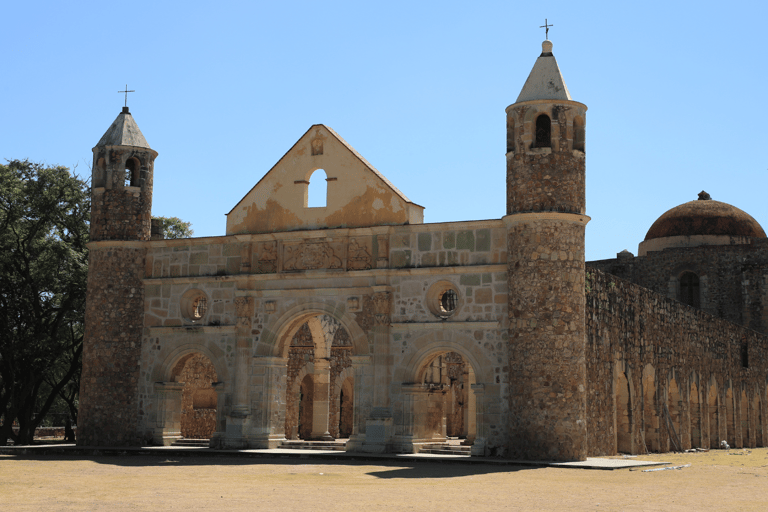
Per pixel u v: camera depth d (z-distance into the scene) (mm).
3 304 37469
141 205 32469
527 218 26734
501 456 26703
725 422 45719
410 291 28703
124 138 32656
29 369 37406
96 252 32188
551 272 26453
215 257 31375
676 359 38906
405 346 28547
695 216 55906
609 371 30656
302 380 42375
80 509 14539
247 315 30578
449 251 28344
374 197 29594
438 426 30000
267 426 30109
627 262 55812
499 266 27500
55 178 38406
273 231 30844
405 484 19234
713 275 53500
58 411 55219
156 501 15734
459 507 15203
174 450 29312
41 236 38438
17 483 19047
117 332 31703
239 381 30250
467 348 27672
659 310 37188
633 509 15172
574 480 20641
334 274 29562
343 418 44156
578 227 27031
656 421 35375
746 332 50156
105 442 31141
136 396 31578
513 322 26797
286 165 31047
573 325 26422
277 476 21062
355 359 29031
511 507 15281
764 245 52750
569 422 25938
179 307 31594
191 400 37531
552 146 27047
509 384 26812
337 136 30562
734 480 21375
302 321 30859
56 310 38250
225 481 19734
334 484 19125
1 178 37625
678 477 21906
